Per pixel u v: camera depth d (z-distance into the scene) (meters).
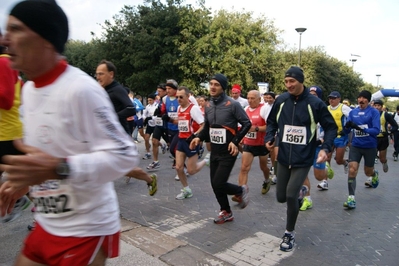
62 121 1.37
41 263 1.62
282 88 31.00
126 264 3.17
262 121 5.53
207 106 4.36
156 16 28.17
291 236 3.69
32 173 1.16
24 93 1.48
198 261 3.31
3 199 1.62
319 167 5.15
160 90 8.15
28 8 1.28
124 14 29.80
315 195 6.02
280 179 3.87
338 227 4.42
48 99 1.39
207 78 29.06
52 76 1.40
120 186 6.17
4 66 2.79
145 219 4.48
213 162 4.34
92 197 1.49
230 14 29.02
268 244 3.80
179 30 28.53
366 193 6.25
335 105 6.66
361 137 5.50
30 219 4.14
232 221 4.49
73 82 1.38
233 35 27.47
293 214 3.65
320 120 3.70
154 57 28.55
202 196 5.65
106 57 29.98
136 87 29.22
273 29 29.89
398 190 6.52
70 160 1.25
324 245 3.82
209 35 26.88
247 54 28.19
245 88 29.22
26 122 1.47
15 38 1.30
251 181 6.92
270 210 5.01
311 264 3.35
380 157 7.91
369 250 3.72
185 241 3.79
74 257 1.47
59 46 1.38
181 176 5.46
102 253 1.59
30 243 1.59
